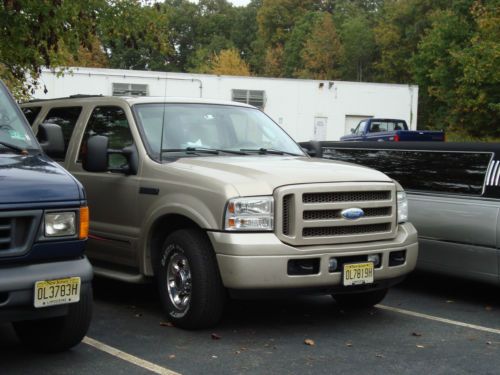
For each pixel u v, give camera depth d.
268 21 88.12
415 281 8.50
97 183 6.90
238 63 70.19
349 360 5.20
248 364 5.04
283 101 37.31
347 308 6.94
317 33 73.81
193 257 5.70
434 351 5.50
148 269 6.34
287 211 5.61
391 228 6.15
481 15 31.27
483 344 5.73
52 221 4.51
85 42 12.69
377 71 70.81
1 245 4.33
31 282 4.37
